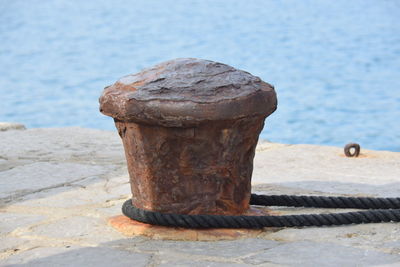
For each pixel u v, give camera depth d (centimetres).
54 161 695
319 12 4631
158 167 429
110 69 2897
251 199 490
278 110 2073
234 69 440
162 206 434
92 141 806
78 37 3878
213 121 412
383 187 571
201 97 411
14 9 5422
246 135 433
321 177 611
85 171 648
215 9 4947
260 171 640
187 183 430
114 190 574
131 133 431
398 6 4853
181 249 409
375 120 1872
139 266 382
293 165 666
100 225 464
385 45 3203
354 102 2128
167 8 5109
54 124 1964
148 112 412
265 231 442
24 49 3519
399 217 453
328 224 447
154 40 3628
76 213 500
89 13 5012
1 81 2716
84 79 2706
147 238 431
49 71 2903
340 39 3441
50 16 4912
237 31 3844
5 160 700
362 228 447
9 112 2144
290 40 3472
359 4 5075
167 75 425
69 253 407
